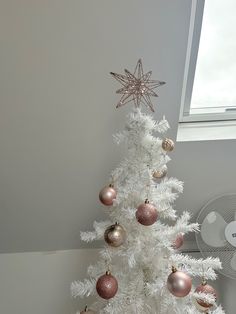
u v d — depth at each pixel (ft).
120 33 2.49
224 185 3.77
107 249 2.70
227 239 3.23
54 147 3.24
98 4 2.32
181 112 3.42
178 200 3.92
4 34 2.43
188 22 2.44
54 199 3.79
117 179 2.86
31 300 4.31
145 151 2.65
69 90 2.80
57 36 2.47
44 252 4.52
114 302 2.60
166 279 2.58
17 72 2.65
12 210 3.88
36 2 2.28
